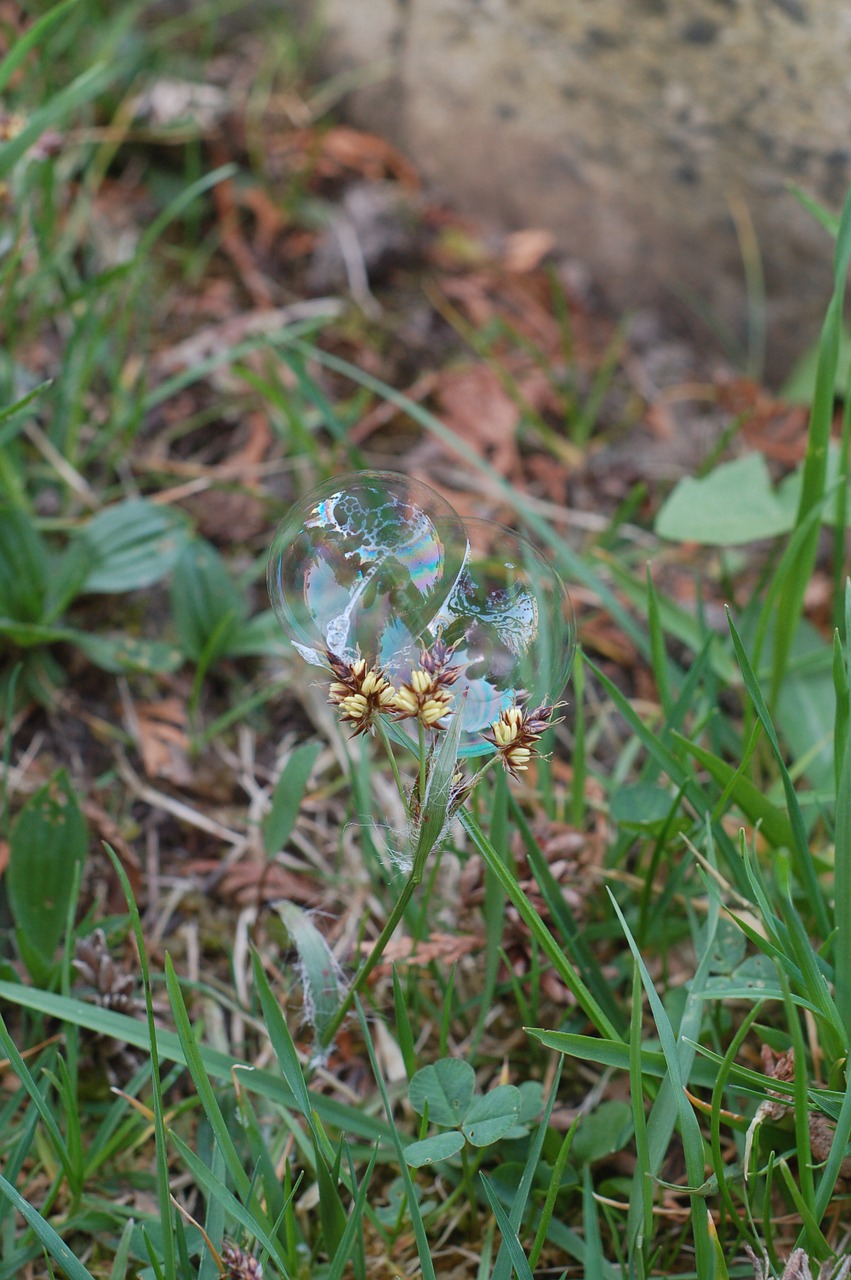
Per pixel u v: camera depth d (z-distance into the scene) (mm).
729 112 1057
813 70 1031
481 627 859
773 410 1117
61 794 936
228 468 1044
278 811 932
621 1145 899
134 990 938
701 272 1164
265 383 1021
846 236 922
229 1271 861
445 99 1221
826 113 1037
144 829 972
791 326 1134
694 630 986
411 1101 884
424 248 1224
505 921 922
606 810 966
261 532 1027
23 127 984
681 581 1034
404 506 859
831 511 984
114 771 979
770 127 1051
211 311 1132
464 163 1250
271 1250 868
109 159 1174
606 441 1107
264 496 1030
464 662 857
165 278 1144
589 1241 876
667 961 936
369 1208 900
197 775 981
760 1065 921
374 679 848
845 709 897
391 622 854
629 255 1202
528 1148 904
